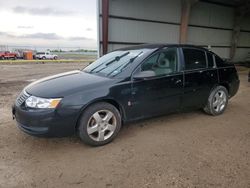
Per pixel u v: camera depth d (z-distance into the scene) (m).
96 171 2.68
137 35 12.23
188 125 4.13
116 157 3.00
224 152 3.12
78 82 3.36
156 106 3.79
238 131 3.86
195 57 4.28
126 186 2.40
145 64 3.63
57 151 3.18
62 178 2.55
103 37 10.48
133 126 4.07
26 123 3.05
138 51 3.95
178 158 2.96
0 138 3.60
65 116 3.03
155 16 12.74
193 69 4.19
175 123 4.23
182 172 2.64
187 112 4.86
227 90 4.91
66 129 3.08
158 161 2.88
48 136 3.04
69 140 3.52
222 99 4.73
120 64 3.75
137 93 3.53
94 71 3.96
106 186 2.41
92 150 3.20
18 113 3.15
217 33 16.81
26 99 3.13
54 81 3.51
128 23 11.80
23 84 9.40
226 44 17.80
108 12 10.63
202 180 2.49
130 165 2.80
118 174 2.61
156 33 12.98
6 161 2.92
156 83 3.70
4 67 19.36
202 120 4.40
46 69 17.14
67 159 2.96
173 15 13.55
